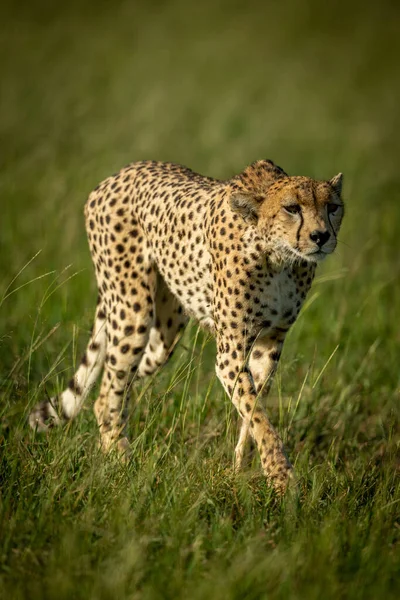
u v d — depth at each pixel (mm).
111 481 12680
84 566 10555
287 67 51562
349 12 61594
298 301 14789
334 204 13953
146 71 46469
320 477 13508
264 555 10914
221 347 14508
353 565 10961
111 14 58844
